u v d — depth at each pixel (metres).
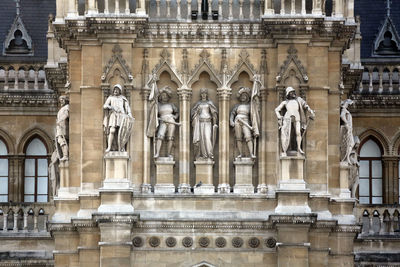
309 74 82.19
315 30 82.00
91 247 80.94
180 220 80.81
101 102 82.06
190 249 80.94
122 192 80.69
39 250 88.12
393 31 97.69
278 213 80.31
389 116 95.69
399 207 88.56
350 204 82.12
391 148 95.44
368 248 87.69
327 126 82.00
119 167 81.06
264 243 81.00
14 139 95.06
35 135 95.25
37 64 95.69
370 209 88.62
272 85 82.31
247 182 81.88
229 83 82.31
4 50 97.00
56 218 81.62
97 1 82.69
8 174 95.00
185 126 82.00
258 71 82.38
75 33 82.12
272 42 82.50
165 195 81.25
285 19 81.75
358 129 95.56
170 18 82.94
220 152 81.94
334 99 82.56
